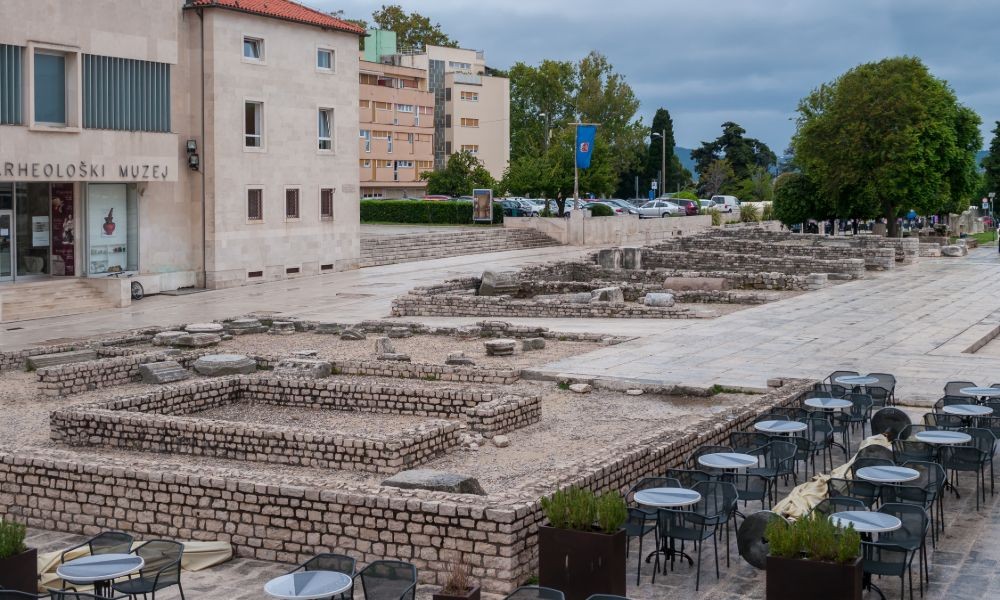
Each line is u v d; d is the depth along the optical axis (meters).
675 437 16.62
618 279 48.97
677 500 12.24
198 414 21.86
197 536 13.92
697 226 76.06
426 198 91.62
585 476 13.84
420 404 21.33
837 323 33.28
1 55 36.53
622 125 120.31
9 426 21.20
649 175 128.25
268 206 47.78
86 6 39.12
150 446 18.50
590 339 30.98
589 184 78.56
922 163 63.12
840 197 67.38
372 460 16.86
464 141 122.00
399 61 117.12
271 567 13.17
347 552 12.93
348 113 51.97
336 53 51.06
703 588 12.02
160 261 44.19
